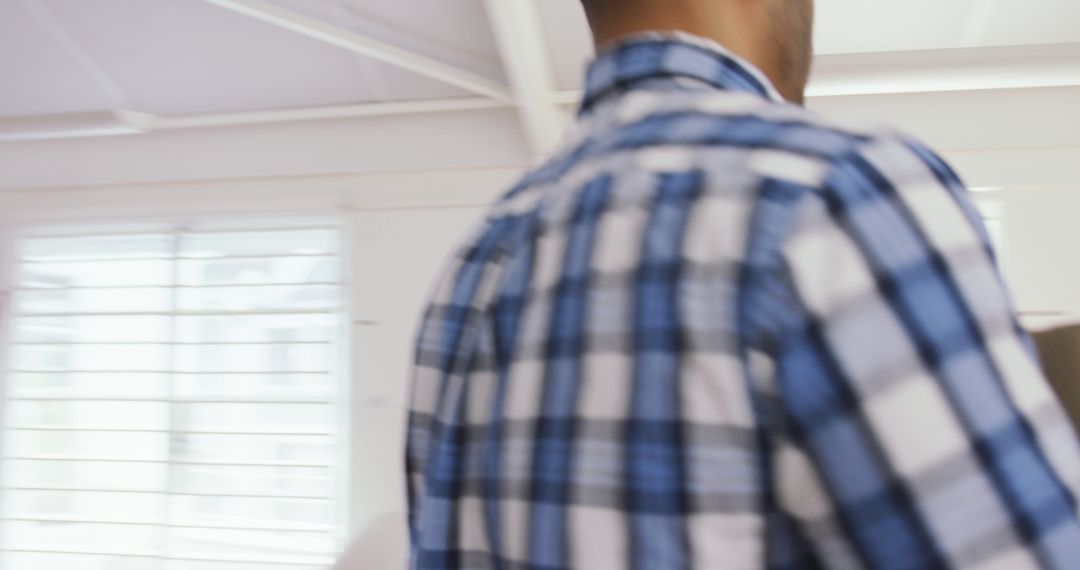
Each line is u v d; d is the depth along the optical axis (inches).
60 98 114.2
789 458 10.7
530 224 15.1
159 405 125.5
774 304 10.6
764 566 11.2
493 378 14.6
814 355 10.3
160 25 103.8
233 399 122.7
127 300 126.5
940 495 10.0
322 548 119.3
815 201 10.8
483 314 15.7
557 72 103.3
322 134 117.4
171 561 123.3
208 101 114.5
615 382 11.9
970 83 93.2
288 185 118.7
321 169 117.1
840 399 10.2
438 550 15.1
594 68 16.0
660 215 12.1
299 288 122.6
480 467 14.6
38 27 104.8
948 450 10.0
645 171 12.9
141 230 125.9
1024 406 10.4
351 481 113.0
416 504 18.3
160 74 110.3
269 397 122.0
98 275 127.3
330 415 120.2
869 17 93.9
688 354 11.2
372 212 116.1
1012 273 100.6
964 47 93.6
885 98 103.2
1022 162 101.3
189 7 101.2
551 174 16.2
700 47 14.6
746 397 10.8
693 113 13.3
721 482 11.0
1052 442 10.6
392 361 113.6
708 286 11.2
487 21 99.3
